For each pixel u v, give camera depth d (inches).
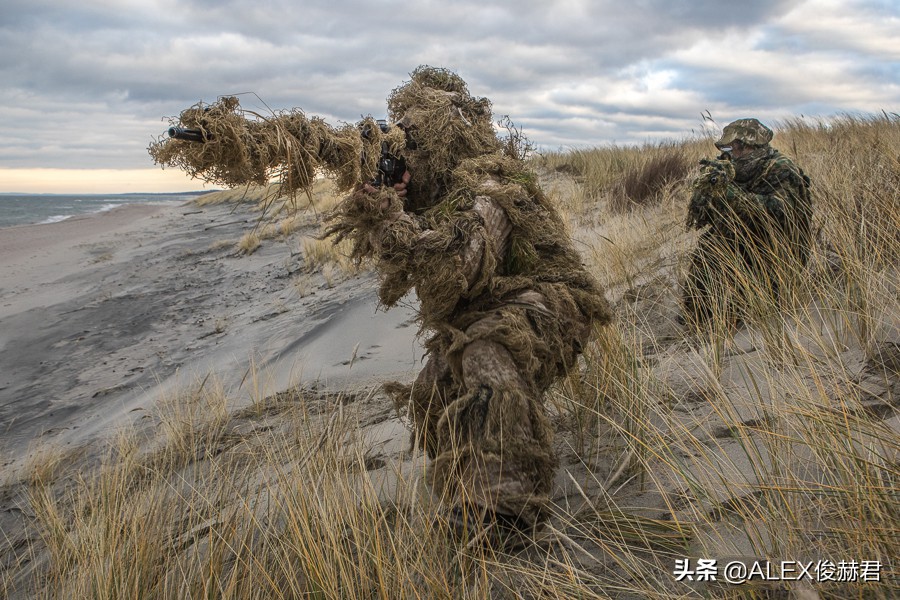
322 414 158.4
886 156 180.4
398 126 99.6
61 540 115.8
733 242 160.2
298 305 340.2
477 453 84.2
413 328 228.4
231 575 85.8
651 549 83.4
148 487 126.2
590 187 449.7
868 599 68.6
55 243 910.4
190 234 764.0
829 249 164.1
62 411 257.0
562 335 93.7
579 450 115.6
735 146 165.9
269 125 80.9
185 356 301.7
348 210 86.8
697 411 116.8
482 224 87.3
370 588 83.3
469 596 78.8
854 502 76.6
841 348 121.0
